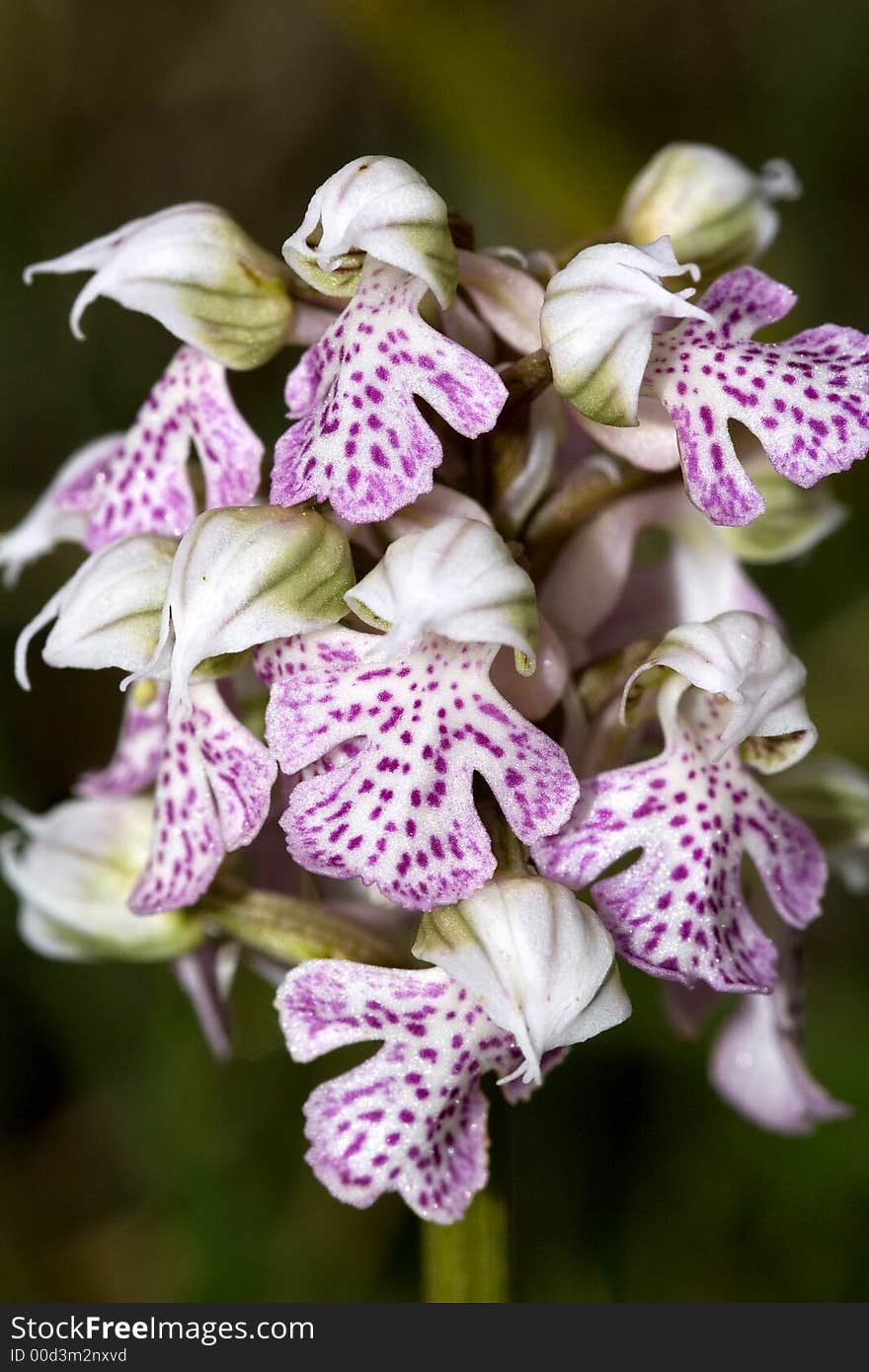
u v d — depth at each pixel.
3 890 0.17
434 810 0.11
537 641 0.11
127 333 0.20
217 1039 0.13
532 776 0.11
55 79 0.21
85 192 0.21
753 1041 0.14
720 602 0.13
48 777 0.19
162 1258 0.17
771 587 0.18
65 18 0.21
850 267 0.21
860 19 0.21
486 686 0.11
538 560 0.12
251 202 0.22
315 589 0.11
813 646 0.18
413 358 0.11
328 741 0.11
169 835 0.12
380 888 0.11
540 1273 0.16
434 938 0.11
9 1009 0.17
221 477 0.12
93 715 0.19
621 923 0.11
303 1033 0.11
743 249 0.13
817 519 0.13
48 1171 0.17
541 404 0.12
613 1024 0.11
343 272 0.11
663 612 0.13
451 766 0.11
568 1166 0.17
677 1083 0.17
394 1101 0.11
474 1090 0.11
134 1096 0.17
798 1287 0.16
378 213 0.11
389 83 0.21
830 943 0.18
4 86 0.21
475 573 0.11
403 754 0.11
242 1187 0.16
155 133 0.22
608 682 0.12
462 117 0.20
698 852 0.11
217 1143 0.17
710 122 0.22
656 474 0.12
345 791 0.11
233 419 0.12
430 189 0.11
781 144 0.21
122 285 0.12
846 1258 0.16
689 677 0.11
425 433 0.11
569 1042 0.11
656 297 0.11
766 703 0.11
